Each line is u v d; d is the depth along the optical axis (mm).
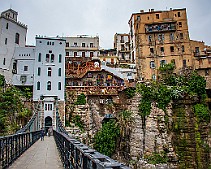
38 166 11250
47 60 53531
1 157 9828
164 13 63562
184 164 36031
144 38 62250
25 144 19125
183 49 59875
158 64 60000
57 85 52094
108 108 49094
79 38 73438
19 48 57844
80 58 64812
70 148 8312
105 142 41594
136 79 59188
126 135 42625
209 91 42562
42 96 50562
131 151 40562
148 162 36625
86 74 56812
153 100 40531
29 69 56000
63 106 48562
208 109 39719
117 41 76750
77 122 47281
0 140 9641
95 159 3695
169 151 36938
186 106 39625
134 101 43375
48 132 43344
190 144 37062
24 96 50156
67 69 60125
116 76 57250
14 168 10656
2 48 55500
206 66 55531
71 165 7840
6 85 49875
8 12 60750
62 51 54844
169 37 61250
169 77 47625
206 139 37656
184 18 62094
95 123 48156
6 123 38812
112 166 3027
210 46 62562
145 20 63875
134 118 42094
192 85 41531
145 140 39188
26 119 44188
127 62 68562
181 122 38438
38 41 54312
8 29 57812
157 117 39219
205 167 35875
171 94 39875
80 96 49156
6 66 55156
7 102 42000
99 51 73250
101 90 50875
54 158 14250
